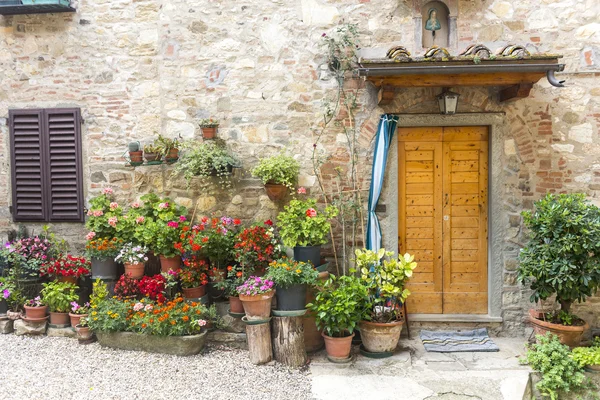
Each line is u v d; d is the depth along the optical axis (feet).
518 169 15.87
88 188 17.83
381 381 13.08
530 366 13.75
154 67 17.30
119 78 17.48
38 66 17.88
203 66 16.76
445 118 15.85
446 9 16.05
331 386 12.84
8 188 18.21
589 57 15.69
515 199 15.89
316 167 16.25
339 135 16.30
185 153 16.75
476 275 16.39
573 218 13.56
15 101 18.04
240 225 16.61
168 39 16.87
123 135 17.52
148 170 17.38
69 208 17.87
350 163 16.26
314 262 15.29
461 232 16.38
